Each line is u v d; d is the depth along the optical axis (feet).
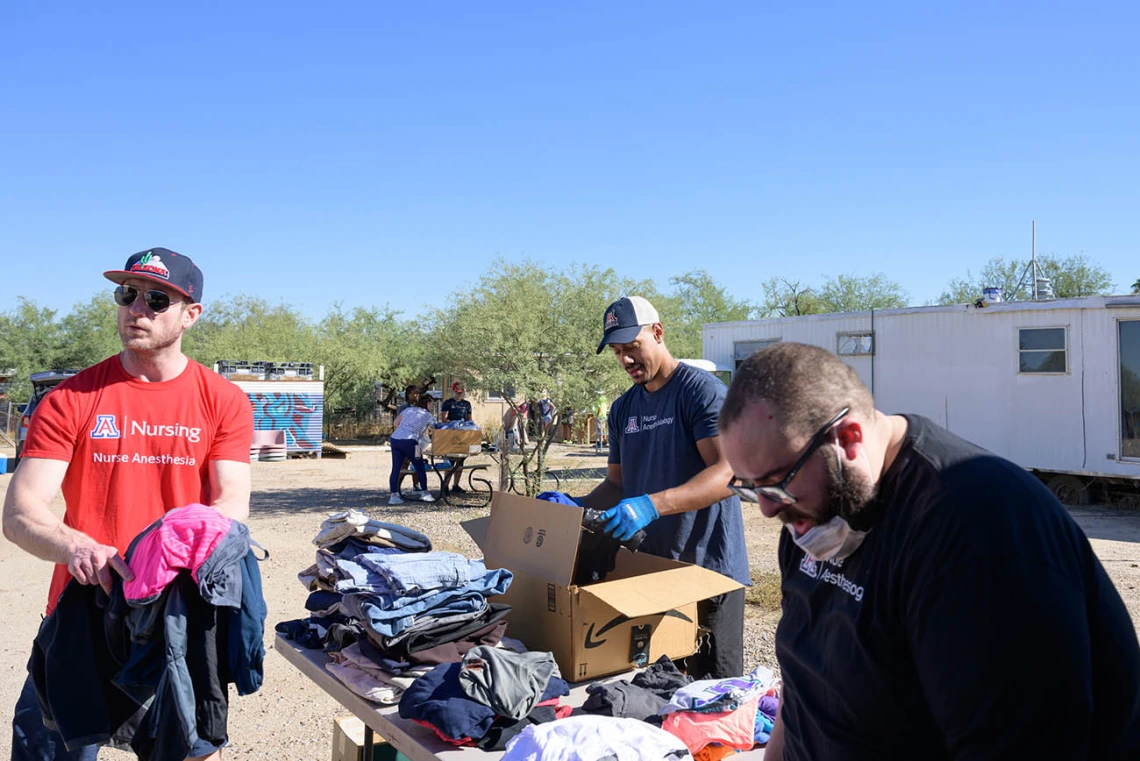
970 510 4.12
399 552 9.78
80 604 8.80
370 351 104.01
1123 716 4.14
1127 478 39.55
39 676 8.85
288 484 54.08
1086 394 40.81
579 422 42.19
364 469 65.62
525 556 10.05
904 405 47.39
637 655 9.68
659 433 11.37
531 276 41.34
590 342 39.52
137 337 9.20
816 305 142.10
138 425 9.41
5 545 31.65
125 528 9.34
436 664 8.71
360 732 11.29
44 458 9.15
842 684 4.78
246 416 10.11
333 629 9.66
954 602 4.05
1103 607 4.18
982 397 44.39
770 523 36.81
